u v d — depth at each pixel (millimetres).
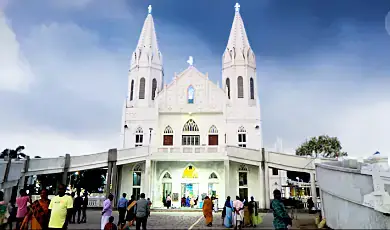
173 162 39625
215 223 20531
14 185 27156
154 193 38375
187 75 45375
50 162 33656
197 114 43344
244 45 48656
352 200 15250
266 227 18672
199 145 41531
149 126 43188
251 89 46594
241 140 42312
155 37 50906
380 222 15125
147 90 46500
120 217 17328
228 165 36438
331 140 60750
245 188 38938
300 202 34062
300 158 34656
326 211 18062
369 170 14922
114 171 35688
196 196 38625
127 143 42969
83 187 47688
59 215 10961
